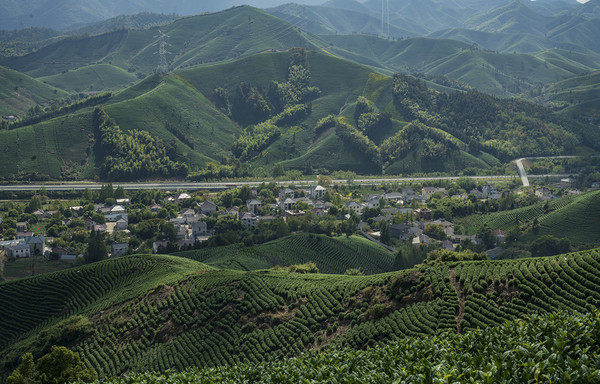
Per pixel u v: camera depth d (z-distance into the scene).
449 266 110.25
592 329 42.03
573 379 33.84
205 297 128.25
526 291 93.12
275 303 118.44
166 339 118.50
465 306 94.62
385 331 94.38
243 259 185.75
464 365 42.00
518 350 38.62
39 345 126.12
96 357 118.19
